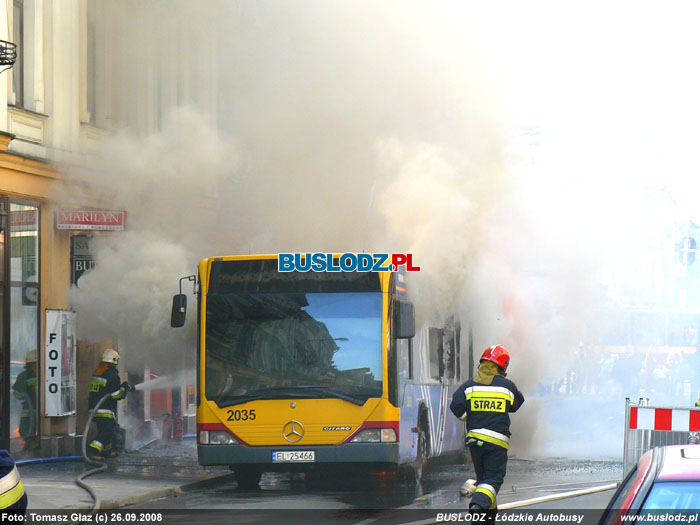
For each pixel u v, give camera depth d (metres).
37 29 40.91
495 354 21.67
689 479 11.32
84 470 35.66
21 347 38.50
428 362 34.97
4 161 37.72
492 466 21.22
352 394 29.81
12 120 39.00
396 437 29.73
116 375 39.75
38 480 31.98
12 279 38.09
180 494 29.95
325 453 29.52
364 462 29.58
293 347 30.17
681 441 25.05
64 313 40.75
